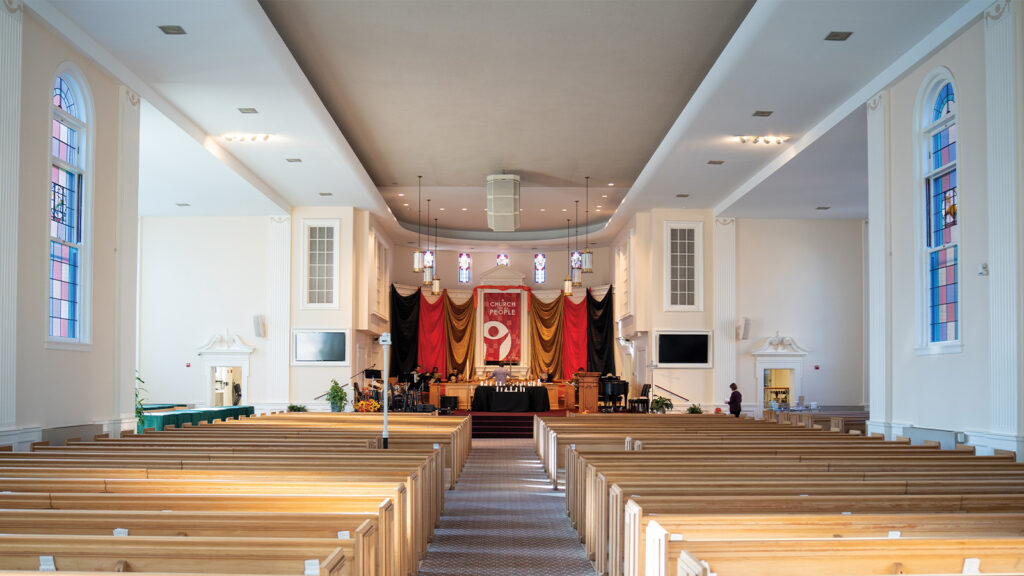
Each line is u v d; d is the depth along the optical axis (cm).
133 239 1249
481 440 2283
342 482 665
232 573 373
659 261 2253
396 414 1655
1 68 918
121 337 1216
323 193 2134
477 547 841
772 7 1018
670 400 2184
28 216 1001
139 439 1036
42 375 1027
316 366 2255
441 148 1914
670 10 1168
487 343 3150
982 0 975
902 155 1206
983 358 998
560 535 904
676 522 471
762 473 698
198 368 2270
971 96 1027
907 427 1164
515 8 1163
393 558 566
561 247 3181
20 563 378
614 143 1861
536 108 1611
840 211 2164
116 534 449
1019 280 912
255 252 2295
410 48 1311
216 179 1858
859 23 1061
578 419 1588
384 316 2650
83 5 1017
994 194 952
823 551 378
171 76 1268
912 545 380
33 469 672
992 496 568
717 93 1327
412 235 2800
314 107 1438
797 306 2255
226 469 743
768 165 1777
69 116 1101
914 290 1163
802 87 1299
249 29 1090
